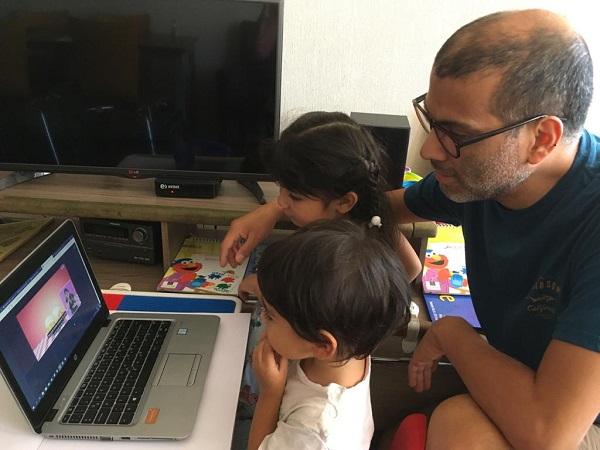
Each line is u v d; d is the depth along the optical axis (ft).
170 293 3.61
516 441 2.34
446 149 2.43
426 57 4.45
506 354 2.85
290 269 2.29
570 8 4.31
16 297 2.46
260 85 3.75
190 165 4.00
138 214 3.79
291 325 2.33
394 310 2.41
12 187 3.99
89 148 3.93
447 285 3.91
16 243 3.98
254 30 3.58
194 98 3.78
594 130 4.83
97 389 2.67
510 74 2.19
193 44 3.62
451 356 2.84
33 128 3.85
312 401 2.41
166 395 2.65
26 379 2.41
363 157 3.06
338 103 4.65
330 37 4.40
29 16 3.52
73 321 2.87
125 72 3.70
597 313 2.19
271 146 3.51
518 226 2.78
